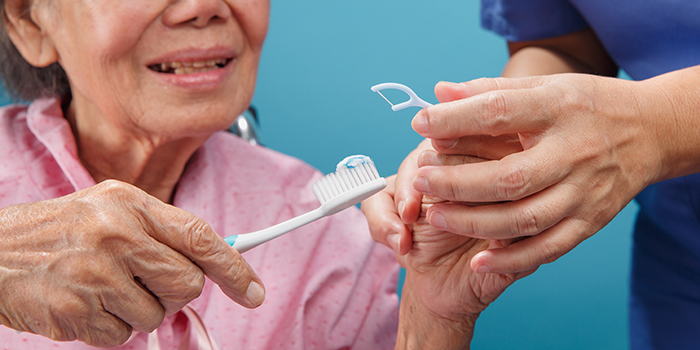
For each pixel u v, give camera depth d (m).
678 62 0.76
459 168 0.60
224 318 0.75
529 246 0.61
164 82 0.70
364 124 1.54
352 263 0.80
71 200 0.60
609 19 0.79
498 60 1.54
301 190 0.82
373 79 1.52
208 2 0.68
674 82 0.63
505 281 0.66
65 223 0.59
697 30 0.75
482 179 0.59
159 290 0.61
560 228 0.61
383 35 1.50
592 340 1.47
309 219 0.63
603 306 1.46
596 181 0.60
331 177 0.64
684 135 0.63
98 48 0.68
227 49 0.70
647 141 0.62
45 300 0.59
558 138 0.59
